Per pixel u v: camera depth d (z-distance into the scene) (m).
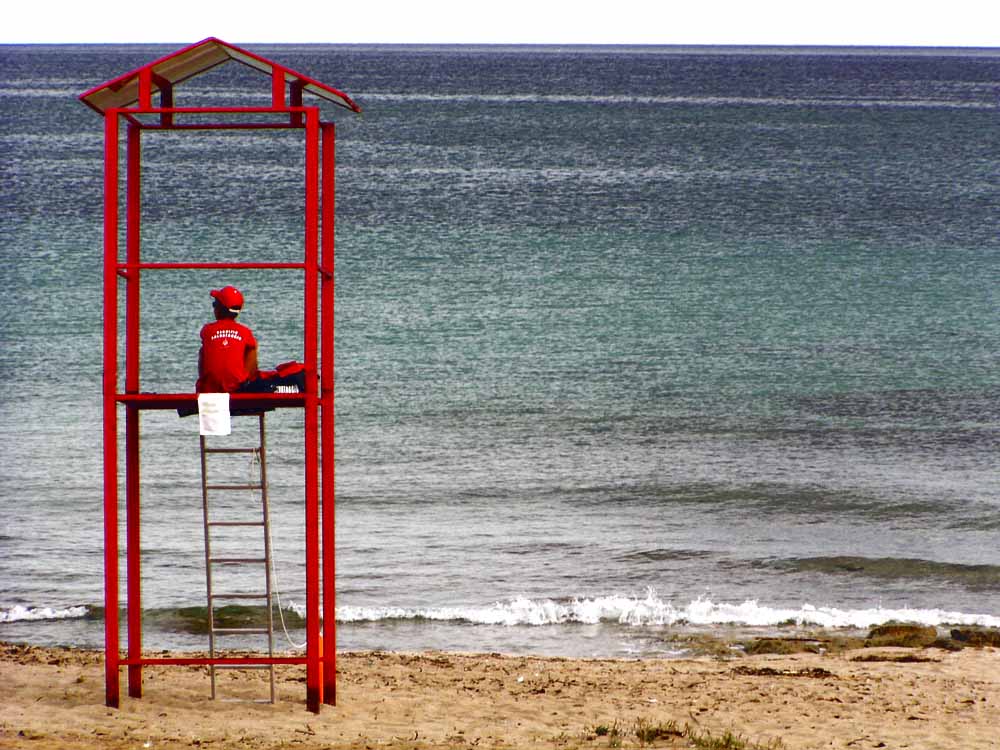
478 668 38.03
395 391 109.25
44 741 24.67
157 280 151.00
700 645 47.41
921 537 68.56
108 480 26.98
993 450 91.94
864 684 36.31
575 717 30.84
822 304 151.00
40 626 49.41
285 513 73.06
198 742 25.17
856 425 99.75
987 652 43.47
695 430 97.69
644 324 139.25
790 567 61.88
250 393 26.75
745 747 27.48
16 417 95.94
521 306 146.62
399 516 72.31
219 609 52.28
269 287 149.00
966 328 139.12
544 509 74.56
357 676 35.25
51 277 150.75
